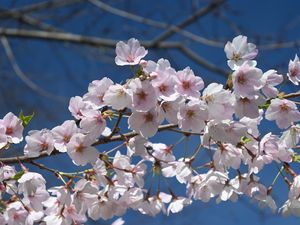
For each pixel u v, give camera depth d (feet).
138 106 2.65
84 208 3.03
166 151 3.13
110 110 2.83
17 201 3.10
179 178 3.11
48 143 2.89
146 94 2.66
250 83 2.74
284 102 2.87
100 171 2.99
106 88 2.81
